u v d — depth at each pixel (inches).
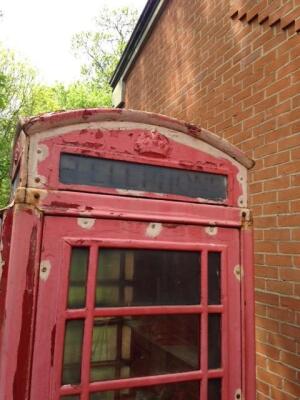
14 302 56.0
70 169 61.8
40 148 60.2
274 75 112.6
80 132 62.8
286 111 106.8
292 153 103.7
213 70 145.6
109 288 63.2
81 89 978.7
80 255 61.3
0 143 522.0
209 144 72.1
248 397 68.9
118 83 267.1
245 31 127.5
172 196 67.9
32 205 58.6
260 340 111.0
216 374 67.6
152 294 65.6
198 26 159.8
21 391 54.9
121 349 63.9
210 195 71.1
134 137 66.4
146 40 218.2
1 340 56.3
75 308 59.8
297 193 101.0
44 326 57.1
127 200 64.5
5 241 61.4
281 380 102.0
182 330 67.3
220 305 69.4
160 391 65.0
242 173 74.3
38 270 57.8
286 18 108.5
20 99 625.3
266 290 109.8
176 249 66.9
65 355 58.8
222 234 71.0
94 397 61.2
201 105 152.6
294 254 100.7
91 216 61.6
